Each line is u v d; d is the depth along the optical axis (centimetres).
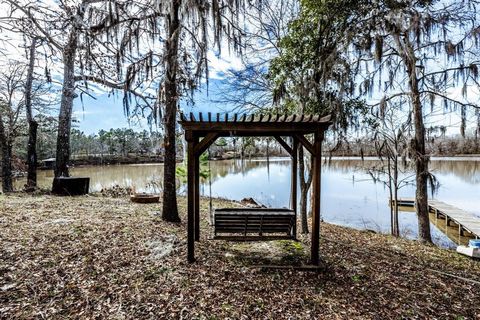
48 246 427
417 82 740
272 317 314
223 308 321
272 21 766
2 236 452
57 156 982
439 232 1087
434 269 511
